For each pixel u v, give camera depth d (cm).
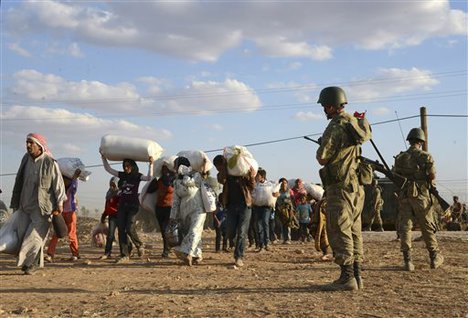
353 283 690
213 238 1988
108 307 589
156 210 1148
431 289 700
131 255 1207
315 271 915
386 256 1148
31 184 864
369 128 700
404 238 902
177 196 1020
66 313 562
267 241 1371
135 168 1105
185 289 714
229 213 993
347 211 680
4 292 694
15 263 1043
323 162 679
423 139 913
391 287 717
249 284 755
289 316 541
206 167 1047
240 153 975
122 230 1079
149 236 2027
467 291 684
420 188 895
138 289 717
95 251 1353
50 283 773
